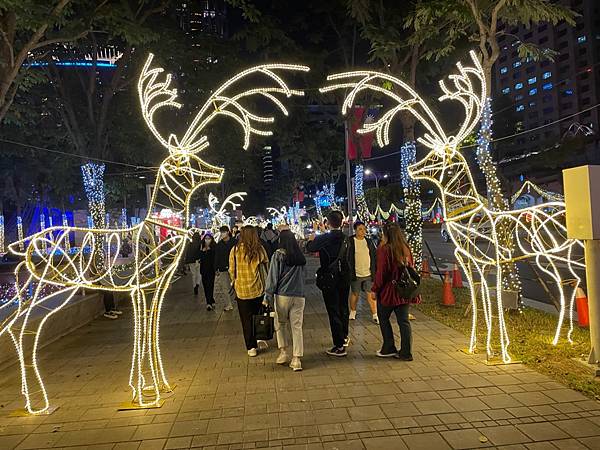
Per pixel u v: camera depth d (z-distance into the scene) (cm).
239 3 1198
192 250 1296
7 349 668
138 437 411
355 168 1820
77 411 479
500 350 629
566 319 785
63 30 1076
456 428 402
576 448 361
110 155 1980
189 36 1565
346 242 659
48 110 1659
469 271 628
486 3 868
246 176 3509
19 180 3244
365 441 385
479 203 609
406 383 516
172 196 538
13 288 1444
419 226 1329
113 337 830
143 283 534
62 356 707
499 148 4228
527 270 1437
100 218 1631
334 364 603
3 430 437
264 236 1284
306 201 6450
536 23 904
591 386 477
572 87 7894
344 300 681
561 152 3416
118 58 1627
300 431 408
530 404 444
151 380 571
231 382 546
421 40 1028
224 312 1038
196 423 435
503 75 9031
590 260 531
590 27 7619
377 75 579
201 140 537
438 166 625
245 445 388
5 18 863
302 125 2172
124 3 1169
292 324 595
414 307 961
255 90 522
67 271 528
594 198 512
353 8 1199
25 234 3950
